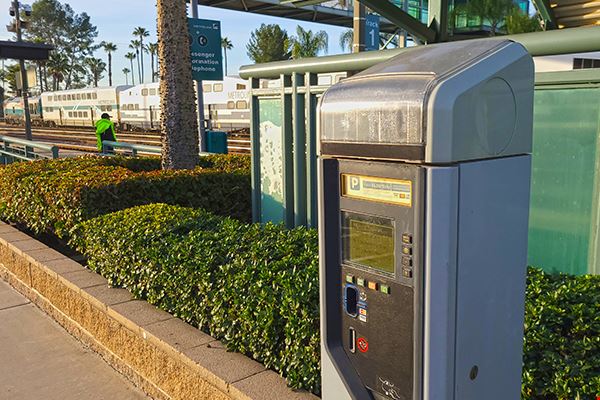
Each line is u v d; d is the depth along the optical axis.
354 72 4.70
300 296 2.88
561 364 2.20
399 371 1.83
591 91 3.21
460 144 1.64
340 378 1.98
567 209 3.39
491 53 1.75
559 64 5.67
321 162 1.95
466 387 1.81
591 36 3.04
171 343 3.32
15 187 6.66
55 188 5.77
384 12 5.06
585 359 2.22
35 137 35.09
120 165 8.12
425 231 1.67
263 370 3.00
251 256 3.58
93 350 4.26
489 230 1.79
